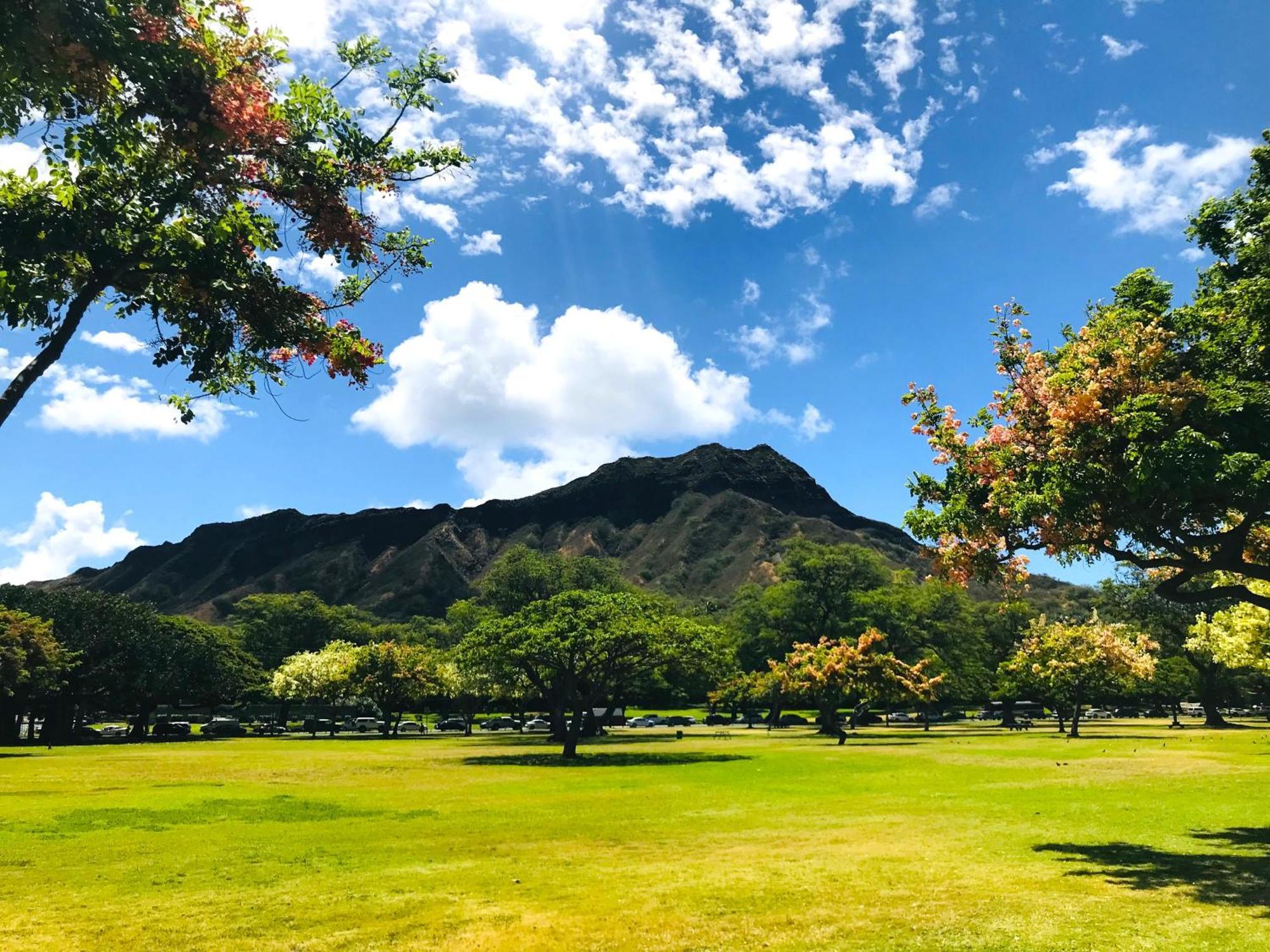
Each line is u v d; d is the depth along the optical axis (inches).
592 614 1425.9
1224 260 518.6
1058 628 1860.2
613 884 389.7
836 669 1943.9
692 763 1211.9
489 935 306.3
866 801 711.7
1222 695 2527.1
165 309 308.7
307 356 319.3
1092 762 1048.2
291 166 290.7
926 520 535.5
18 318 261.1
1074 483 425.1
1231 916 308.0
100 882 407.5
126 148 273.4
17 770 1189.7
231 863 456.1
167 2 243.6
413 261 338.3
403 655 2502.5
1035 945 274.4
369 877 413.4
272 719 3142.2
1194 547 483.5
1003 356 522.3
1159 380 444.8
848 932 297.6
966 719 3267.7
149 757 1529.3
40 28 218.4
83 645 2329.0
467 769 1162.0
